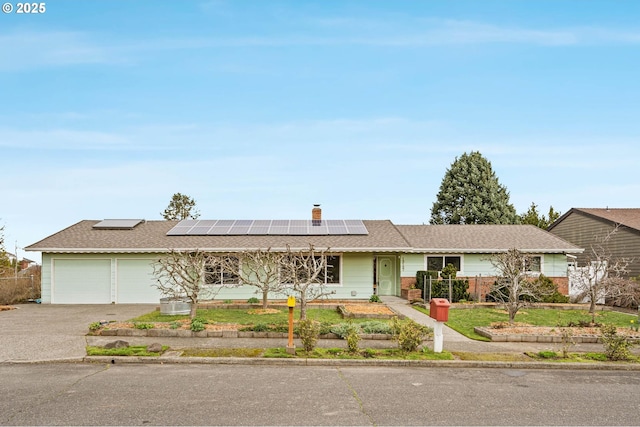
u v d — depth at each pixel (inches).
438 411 293.7
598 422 277.9
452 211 1788.9
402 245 946.1
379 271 1046.4
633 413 295.1
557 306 819.4
